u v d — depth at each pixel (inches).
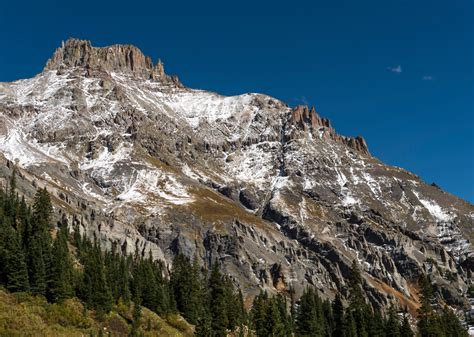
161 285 6107.3
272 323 5895.7
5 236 5132.9
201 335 5162.4
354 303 6653.5
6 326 4124.0
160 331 5157.5
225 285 6619.1
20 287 4726.9
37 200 6353.3
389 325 6545.3
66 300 4825.3
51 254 5064.0
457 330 7022.6
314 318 6294.3
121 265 5876.0
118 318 4985.2
